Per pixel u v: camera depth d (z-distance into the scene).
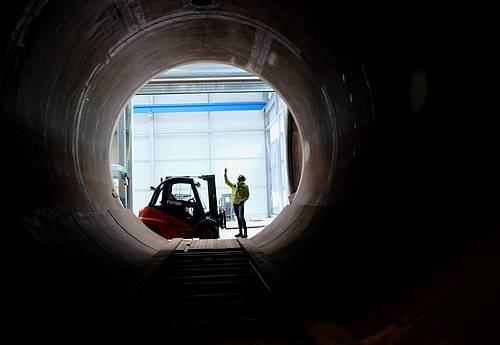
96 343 3.57
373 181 5.26
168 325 4.41
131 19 6.62
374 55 5.03
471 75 3.47
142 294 5.08
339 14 5.18
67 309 3.90
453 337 2.59
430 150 4.09
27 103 5.00
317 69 7.00
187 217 13.28
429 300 3.10
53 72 5.52
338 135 7.04
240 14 7.28
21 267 3.84
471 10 3.37
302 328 3.93
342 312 4.08
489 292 2.63
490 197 3.18
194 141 31.09
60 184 5.93
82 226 6.07
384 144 5.14
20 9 4.14
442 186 3.79
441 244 3.47
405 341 2.96
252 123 31.55
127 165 16.94
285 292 5.10
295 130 12.26
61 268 4.46
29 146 5.04
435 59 3.94
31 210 4.70
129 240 7.88
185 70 18.73
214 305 5.24
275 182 29.47
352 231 5.23
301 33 6.58
